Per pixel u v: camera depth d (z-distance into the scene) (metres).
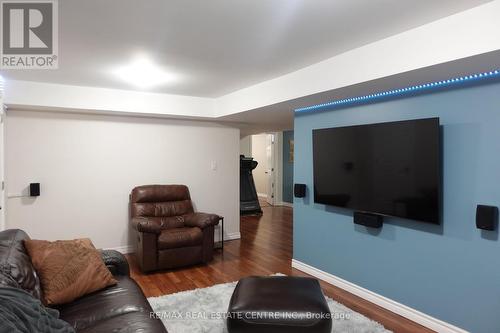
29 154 4.08
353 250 3.29
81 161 4.37
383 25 2.16
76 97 3.95
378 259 3.04
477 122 2.32
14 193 4.00
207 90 4.23
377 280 3.06
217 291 3.23
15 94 3.64
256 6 1.90
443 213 2.53
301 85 3.20
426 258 2.66
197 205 5.18
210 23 2.14
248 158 7.95
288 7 1.91
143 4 1.88
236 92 4.29
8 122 3.96
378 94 3.01
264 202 9.49
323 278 3.63
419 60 2.18
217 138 5.34
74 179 4.34
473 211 2.36
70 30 2.25
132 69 3.22
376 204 2.95
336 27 2.20
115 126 4.57
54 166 4.21
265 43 2.50
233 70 3.26
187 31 2.27
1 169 3.63
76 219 4.36
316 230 3.73
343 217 3.40
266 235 5.75
